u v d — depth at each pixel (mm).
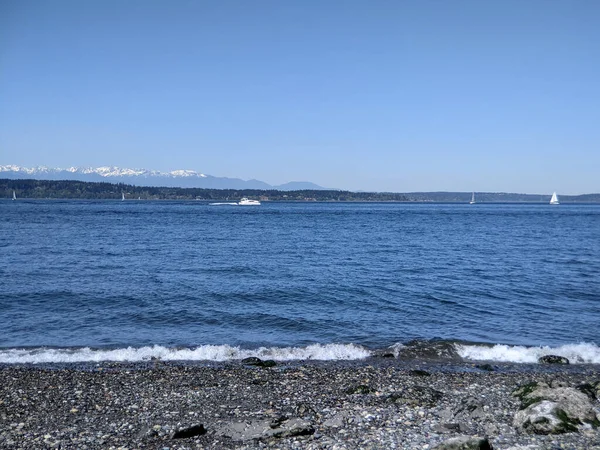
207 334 18359
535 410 9789
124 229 72250
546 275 32344
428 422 9945
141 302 22984
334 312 21781
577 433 9227
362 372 13977
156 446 9125
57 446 9133
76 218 103188
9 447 9070
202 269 33438
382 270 34188
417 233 71938
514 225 96688
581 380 13438
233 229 76375
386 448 8711
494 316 21312
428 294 25766
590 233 74125
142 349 16125
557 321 20516
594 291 26812
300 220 110062
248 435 9586
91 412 10891
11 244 47312
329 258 40625
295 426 9508
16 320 19719
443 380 13258
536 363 15336
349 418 10266
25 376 13352
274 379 13250
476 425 9859
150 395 11977
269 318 20594
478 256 43062
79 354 15617
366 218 124500
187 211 159875
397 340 17734
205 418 10516
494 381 13203
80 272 31312
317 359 15594
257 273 32094
